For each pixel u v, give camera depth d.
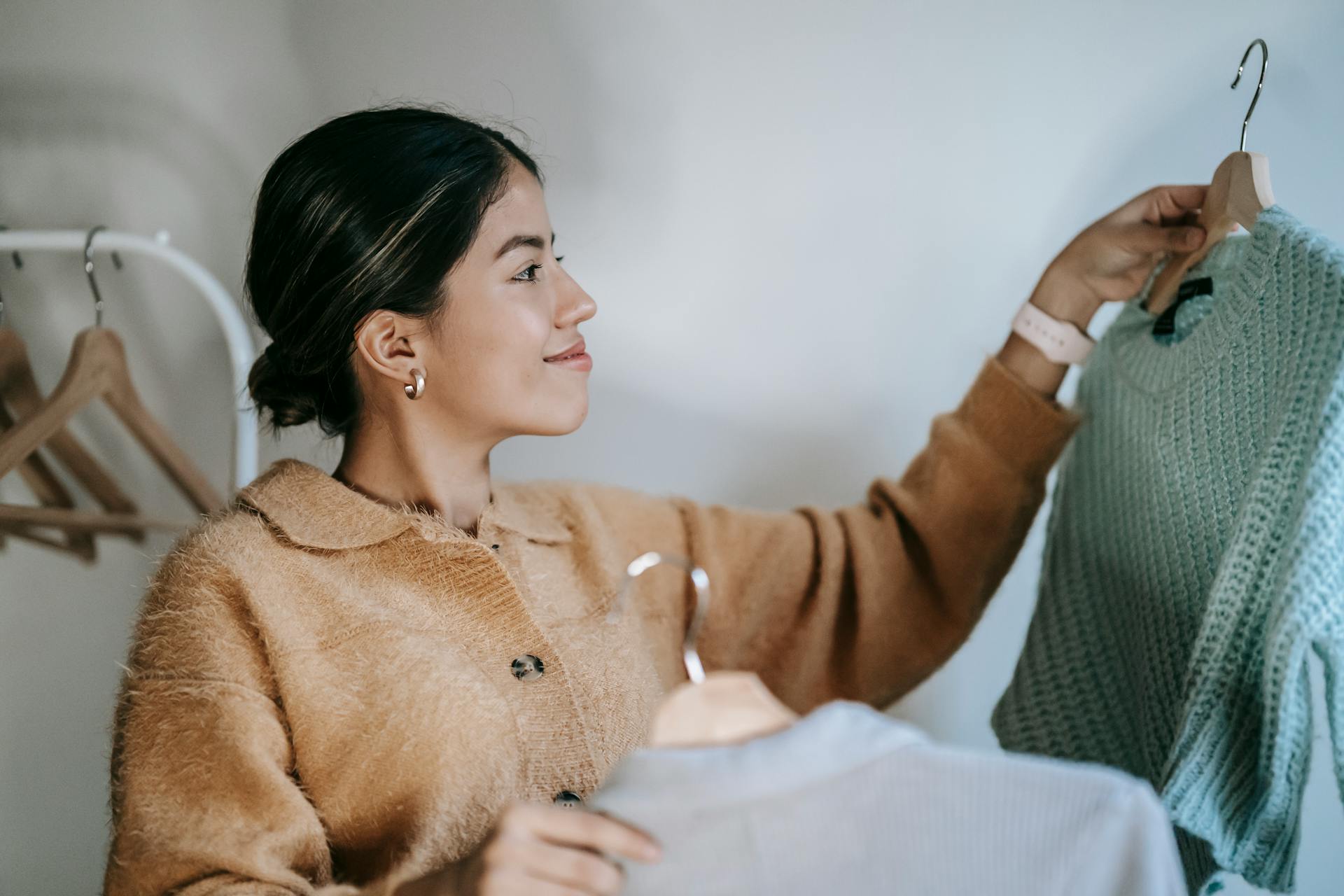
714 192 1.48
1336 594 0.78
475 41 1.49
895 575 1.26
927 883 0.68
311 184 0.99
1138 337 1.09
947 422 1.22
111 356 1.42
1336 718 0.81
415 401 1.04
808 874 0.68
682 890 0.69
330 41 1.52
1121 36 1.39
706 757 0.70
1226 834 0.88
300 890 0.87
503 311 1.00
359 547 1.00
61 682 1.73
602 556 1.15
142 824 0.91
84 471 1.54
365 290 0.98
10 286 1.62
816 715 0.71
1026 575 1.50
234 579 0.97
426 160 0.99
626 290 1.51
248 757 0.92
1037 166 1.42
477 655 1.00
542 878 0.70
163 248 1.39
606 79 1.48
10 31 1.58
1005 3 1.41
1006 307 1.45
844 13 1.43
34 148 1.59
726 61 1.46
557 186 1.50
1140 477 1.06
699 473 1.54
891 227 1.46
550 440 1.56
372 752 0.95
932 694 1.53
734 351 1.51
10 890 1.75
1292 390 0.83
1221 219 0.99
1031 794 0.68
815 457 1.52
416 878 0.81
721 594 1.25
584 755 0.99
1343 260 0.81
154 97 1.57
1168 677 1.00
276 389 1.10
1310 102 1.36
